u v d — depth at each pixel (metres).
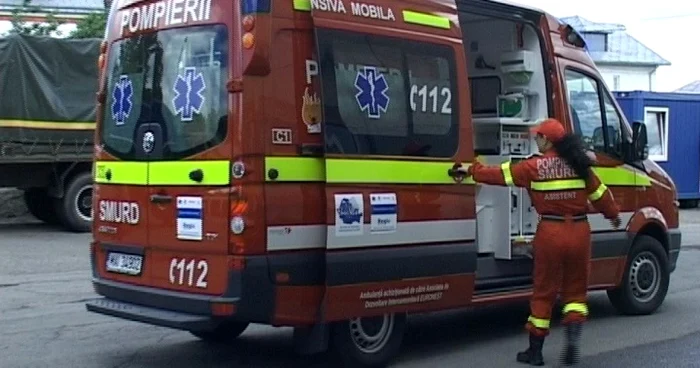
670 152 24.66
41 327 8.77
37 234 16.39
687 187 25.09
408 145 7.04
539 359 7.49
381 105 6.87
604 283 9.09
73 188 16.45
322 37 6.52
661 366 7.46
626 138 9.41
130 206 7.06
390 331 7.25
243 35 6.29
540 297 7.44
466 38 9.13
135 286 7.01
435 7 7.43
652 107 24.16
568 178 7.24
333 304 6.52
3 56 15.34
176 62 6.78
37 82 15.62
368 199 6.71
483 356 7.80
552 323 9.21
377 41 6.89
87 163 16.58
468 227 7.48
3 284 11.32
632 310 9.58
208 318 6.38
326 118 6.50
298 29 6.45
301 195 6.41
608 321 9.34
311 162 6.47
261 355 7.75
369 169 6.73
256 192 6.22
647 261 9.65
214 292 6.39
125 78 7.24
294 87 6.41
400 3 7.13
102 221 7.38
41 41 15.66
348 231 6.57
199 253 6.49
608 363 7.55
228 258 6.27
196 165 6.50
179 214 6.62
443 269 7.27
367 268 6.69
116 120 7.29
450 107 7.42
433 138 7.25
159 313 6.67
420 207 7.09
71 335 8.43
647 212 9.50
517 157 8.84
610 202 7.40
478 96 9.16
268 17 6.29
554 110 8.73
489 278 8.41
